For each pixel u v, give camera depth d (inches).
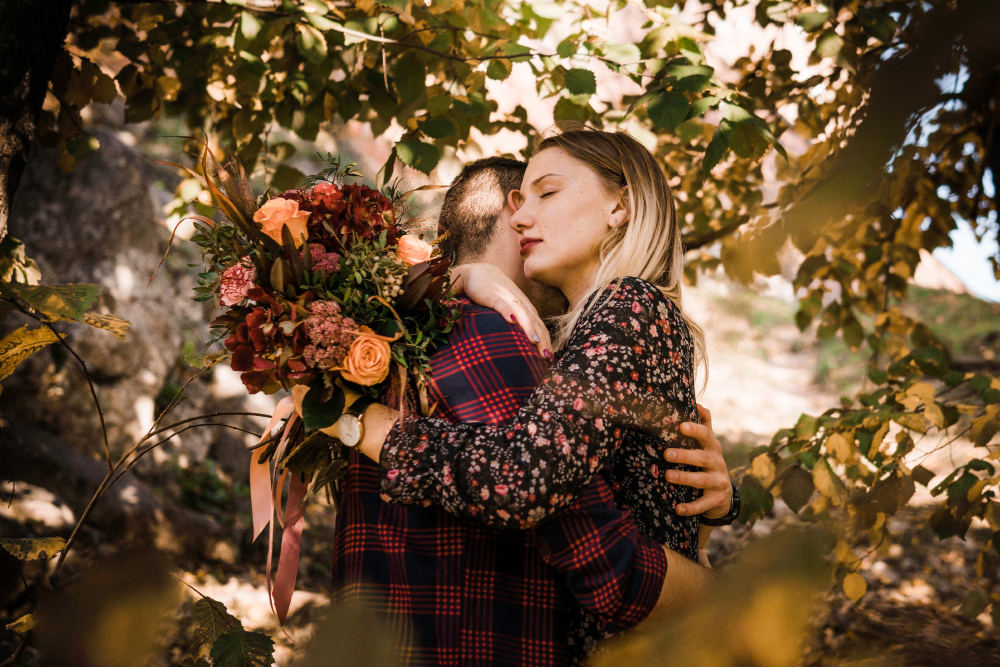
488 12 93.4
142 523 156.8
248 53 98.4
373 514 50.7
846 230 14.1
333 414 47.1
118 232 205.3
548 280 60.5
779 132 108.7
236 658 52.7
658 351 49.8
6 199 75.4
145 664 22.4
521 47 88.0
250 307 50.0
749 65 121.0
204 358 60.3
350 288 47.7
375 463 51.8
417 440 46.2
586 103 84.4
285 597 57.4
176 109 124.9
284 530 58.6
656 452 51.8
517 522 43.9
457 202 69.8
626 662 15.4
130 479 173.5
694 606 14.5
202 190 116.4
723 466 53.0
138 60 115.1
